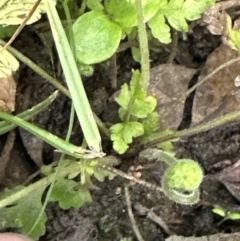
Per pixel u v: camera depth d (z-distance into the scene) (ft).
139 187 0.69
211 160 0.69
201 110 0.69
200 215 0.69
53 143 0.56
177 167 0.60
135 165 0.68
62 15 0.66
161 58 0.70
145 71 0.61
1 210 0.64
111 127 0.64
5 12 0.60
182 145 0.70
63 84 0.69
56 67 0.69
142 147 0.66
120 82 0.70
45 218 0.65
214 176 0.69
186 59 0.71
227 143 0.69
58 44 0.54
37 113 0.65
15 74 0.69
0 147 0.68
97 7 0.63
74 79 0.54
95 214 0.68
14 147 0.68
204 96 0.69
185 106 0.69
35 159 0.68
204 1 0.62
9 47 0.61
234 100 0.68
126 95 0.63
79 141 0.69
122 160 0.68
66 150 0.56
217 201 0.69
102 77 0.70
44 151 0.68
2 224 0.64
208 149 0.69
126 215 0.68
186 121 0.69
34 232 0.64
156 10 0.60
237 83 0.66
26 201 0.65
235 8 0.69
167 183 0.62
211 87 0.69
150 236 0.68
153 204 0.68
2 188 0.67
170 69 0.69
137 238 0.68
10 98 0.61
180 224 0.69
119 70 0.70
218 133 0.69
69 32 0.61
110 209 0.68
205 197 0.69
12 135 0.67
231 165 0.69
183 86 0.69
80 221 0.67
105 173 0.65
